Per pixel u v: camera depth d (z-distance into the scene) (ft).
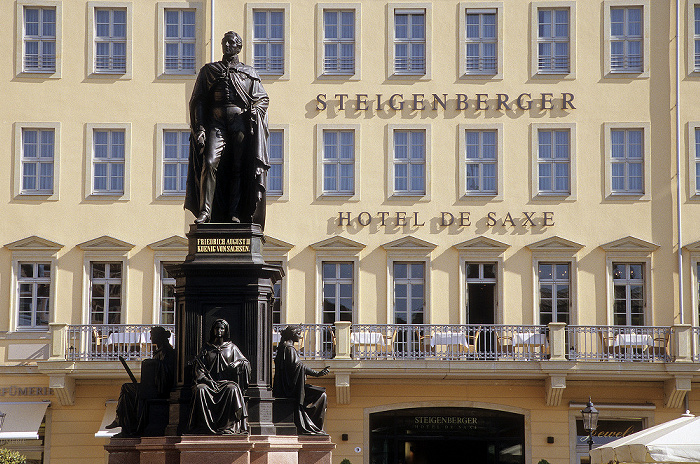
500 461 104.22
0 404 103.50
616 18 108.68
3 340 104.68
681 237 106.32
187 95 108.17
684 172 107.24
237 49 43.68
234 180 42.86
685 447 55.11
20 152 107.04
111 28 108.68
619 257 106.22
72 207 106.83
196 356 39.86
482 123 107.96
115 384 104.63
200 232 41.47
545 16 108.99
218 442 37.76
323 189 107.34
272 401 40.81
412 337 104.12
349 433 103.50
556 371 100.32
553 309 106.11
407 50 108.88
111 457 40.16
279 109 107.86
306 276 106.01
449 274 106.11
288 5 108.68
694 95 107.76
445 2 108.88
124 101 107.96
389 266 106.11
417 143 108.17
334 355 102.06
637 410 103.81
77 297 105.70
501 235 106.73
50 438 103.81
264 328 41.34
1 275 105.60
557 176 107.65
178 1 108.37
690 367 100.22
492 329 101.65
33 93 107.65
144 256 106.32
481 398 104.12
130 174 107.24
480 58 108.88
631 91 107.96
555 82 108.27
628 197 106.83
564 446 103.50
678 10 107.96
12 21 107.96
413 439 104.53
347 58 108.68
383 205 107.14
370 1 108.78
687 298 105.70
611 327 102.83
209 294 40.91
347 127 107.76
